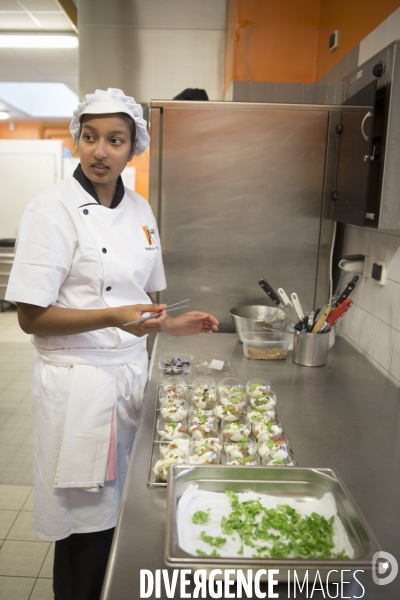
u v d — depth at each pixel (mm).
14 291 1190
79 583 1453
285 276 2105
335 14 2252
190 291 2117
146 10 3223
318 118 1973
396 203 1407
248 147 1996
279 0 2541
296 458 1111
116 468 1380
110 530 1432
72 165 6352
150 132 1980
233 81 2607
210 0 3191
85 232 1268
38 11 4160
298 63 2592
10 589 1727
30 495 2268
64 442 1278
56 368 1305
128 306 1202
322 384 1567
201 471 914
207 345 1958
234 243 2076
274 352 1790
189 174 2018
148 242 1468
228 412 1257
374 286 1781
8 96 7719
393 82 1337
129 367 1398
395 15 1549
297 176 2020
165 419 1231
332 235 2070
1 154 6055
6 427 2939
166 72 3307
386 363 1660
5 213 6211
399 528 889
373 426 1284
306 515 850
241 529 799
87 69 3311
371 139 1446
